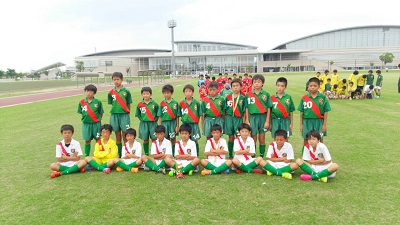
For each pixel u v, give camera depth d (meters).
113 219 3.32
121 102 6.02
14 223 3.26
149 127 5.98
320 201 3.67
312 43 97.88
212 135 5.39
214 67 86.06
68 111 12.98
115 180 4.58
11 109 13.94
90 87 5.81
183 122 5.73
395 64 85.94
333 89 15.03
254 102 5.55
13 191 4.16
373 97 15.05
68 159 5.04
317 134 4.59
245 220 3.23
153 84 37.03
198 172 4.97
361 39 95.06
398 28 93.06
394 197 3.72
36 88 33.19
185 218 3.30
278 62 85.38
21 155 6.04
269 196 3.85
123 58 89.50
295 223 3.15
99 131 5.98
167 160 4.84
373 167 4.86
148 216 3.37
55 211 3.53
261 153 5.78
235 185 4.28
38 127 9.20
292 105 5.53
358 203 3.59
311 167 4.57
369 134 7.20
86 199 3.86
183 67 86.75
